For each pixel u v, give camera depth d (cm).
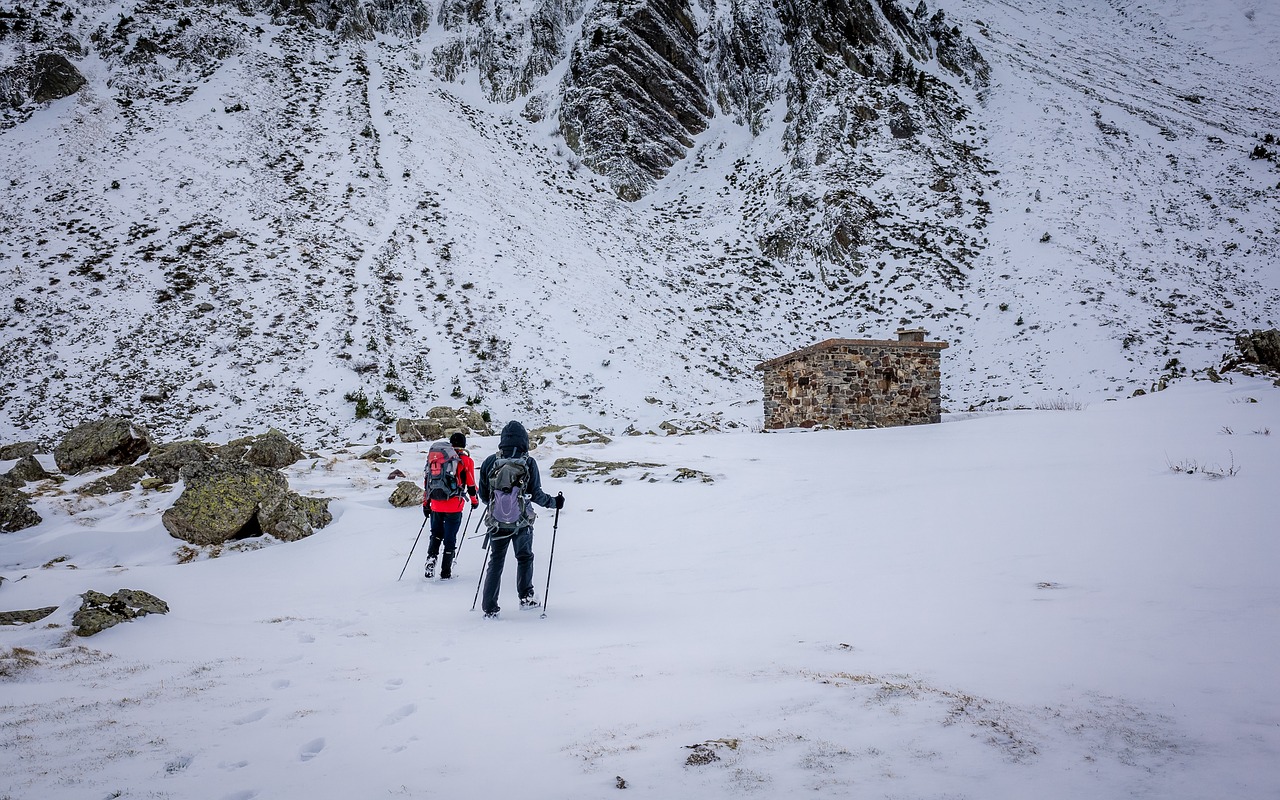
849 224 5459
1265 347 2777
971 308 4681
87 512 1168
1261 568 557
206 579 876
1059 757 270
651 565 820
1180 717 302
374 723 355
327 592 806
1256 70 9294
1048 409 2531
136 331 3169
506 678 422
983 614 500
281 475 1157
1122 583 552
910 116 6444
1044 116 6738
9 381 2773
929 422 2425
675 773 274
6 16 5597
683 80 7581
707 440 1958
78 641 552
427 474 868
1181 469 1048
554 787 269
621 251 5284
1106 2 12406
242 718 368
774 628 512
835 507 1052
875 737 297
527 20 8212
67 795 275
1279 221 5016
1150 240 5000
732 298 5025
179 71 5719
